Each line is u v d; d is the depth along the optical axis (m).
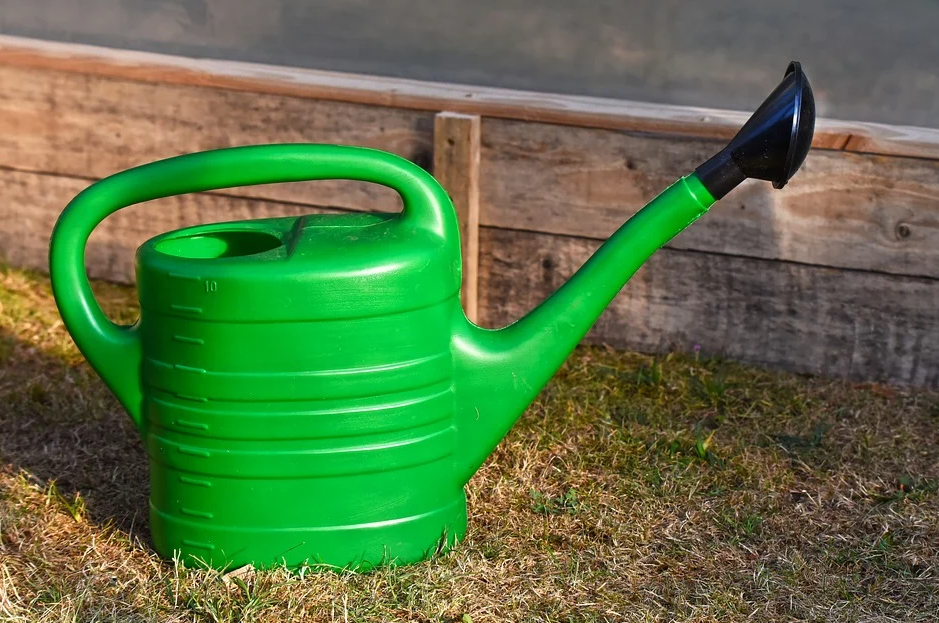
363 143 2.78
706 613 1.74
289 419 1.70
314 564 1.77
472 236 2.71
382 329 1.69
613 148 2.61
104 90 2.95
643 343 2.75
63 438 2.33
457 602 1.74
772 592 1.80
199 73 2.84
